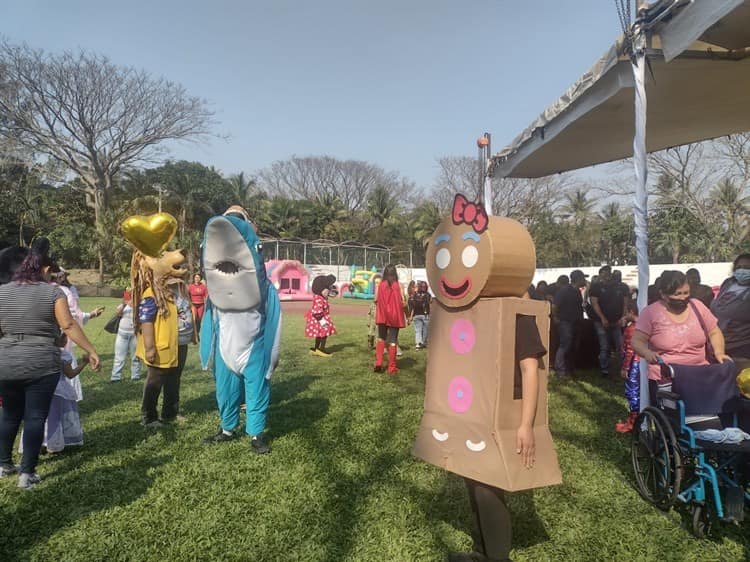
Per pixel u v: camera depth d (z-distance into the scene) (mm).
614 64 5375
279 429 5219
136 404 6125
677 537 3262
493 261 2613
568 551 3082
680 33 4441
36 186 37156
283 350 10531
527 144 8531
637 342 4086
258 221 48312
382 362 8758
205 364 4871
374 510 3520
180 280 5367
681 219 37188
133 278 5152
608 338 8422
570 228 45094
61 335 4191
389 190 58688
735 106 6625
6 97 30141
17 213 35375
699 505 3312
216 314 4734
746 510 3580
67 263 36906
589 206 47656
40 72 30703
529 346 2586
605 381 7977
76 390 5324
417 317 11188
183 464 4254
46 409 3867
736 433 3340
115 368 7457
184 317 5453
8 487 3805
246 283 4500
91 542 3104
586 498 3785
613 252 44656
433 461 2852
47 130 32844
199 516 3414
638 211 5000
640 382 4844
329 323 10133
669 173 26828
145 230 4938
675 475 3412
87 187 36250
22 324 3773
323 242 40906
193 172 47562
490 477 2570
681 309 3986
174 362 5203
